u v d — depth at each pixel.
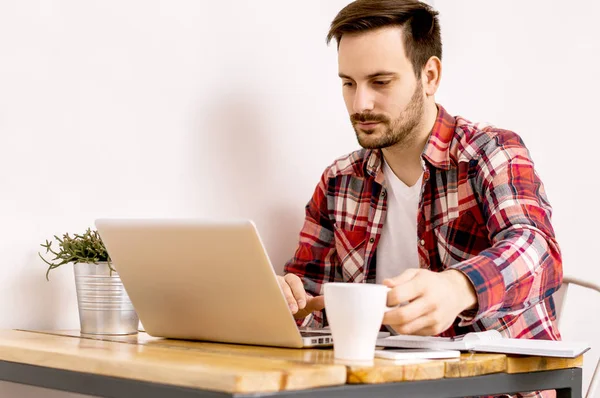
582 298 2.68
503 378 1.26
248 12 2.07
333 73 2.29
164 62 1.90
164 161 1.90
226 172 2.02
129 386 1.05
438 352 1.23
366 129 1.75
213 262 1.31
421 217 1.86
